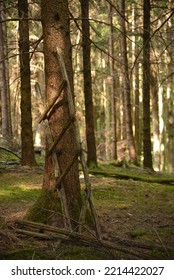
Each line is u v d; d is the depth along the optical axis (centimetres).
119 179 1030
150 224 634
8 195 778
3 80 1528
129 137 1488
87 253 454
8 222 564
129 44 2231
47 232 506
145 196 841
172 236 578
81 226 500
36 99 2028
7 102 1562
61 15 552
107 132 2478
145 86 1249
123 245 498
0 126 1752
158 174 1230
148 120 1269
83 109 2575
